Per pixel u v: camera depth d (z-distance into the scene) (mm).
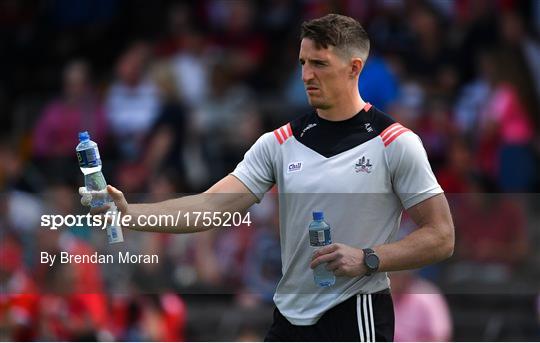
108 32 47969
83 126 41031
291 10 44375
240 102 40531
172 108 39688
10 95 47219
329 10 43250
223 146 39688
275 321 18719
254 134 39688
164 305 30422
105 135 40844
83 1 48344
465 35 41469
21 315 28719
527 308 33812
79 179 40312
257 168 18562
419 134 38344
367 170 17844
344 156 17938
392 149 17781
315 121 18328
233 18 44188
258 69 43219
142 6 47906
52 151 41000
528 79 39594
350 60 17969
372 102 38125
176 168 38875
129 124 40625
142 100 40781
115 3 48219
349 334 18094
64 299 28891
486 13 41938
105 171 38844
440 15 42438
